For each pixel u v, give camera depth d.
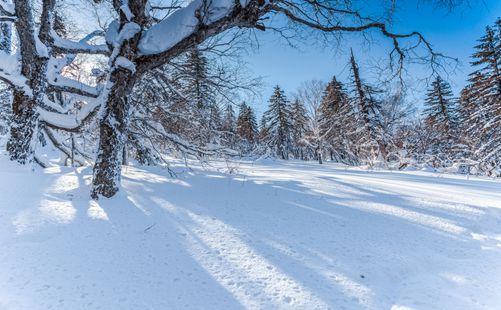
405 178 10.12
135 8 5.33
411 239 3.30
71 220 3.53
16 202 4.09
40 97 7.38
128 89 5.32
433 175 13.30
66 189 5.29
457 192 6.62
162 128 8.59
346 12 6.77
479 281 2.34
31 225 3.22
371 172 14.35
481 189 7.67
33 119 7.24
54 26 9.85
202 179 7.29
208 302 1.91
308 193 5.70
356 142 25.58
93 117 7.19
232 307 1.85
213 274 2.31
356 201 5.08
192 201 4.84
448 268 2.62
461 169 20.25
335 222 3.86
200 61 8.73
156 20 7.21
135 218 3.77
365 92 23.66
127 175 7.55
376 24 6.49
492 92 21.08
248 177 8.19
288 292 2.06
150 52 5.29
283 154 44.84
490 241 3.34
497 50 21.06
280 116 44.69
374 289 2.17
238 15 5.00
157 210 4.20
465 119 26.09
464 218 4.14
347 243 3.11
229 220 3.82
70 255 2.56
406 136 23.62
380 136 22.62
